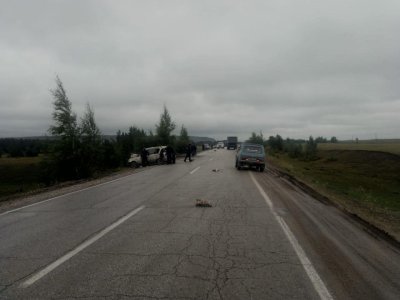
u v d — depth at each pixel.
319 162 52.03
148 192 12.62
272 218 8.22
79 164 25.48
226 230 7.03
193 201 10.56
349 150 58.81
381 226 7.86
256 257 5.36
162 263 5.07
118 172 24.50
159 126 47.06
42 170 26.25
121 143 42.19
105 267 4.91
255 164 22.77
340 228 7.54
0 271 4.81
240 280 4.45
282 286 4.29
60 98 25.25
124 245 5.98
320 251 5.75
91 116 26.64
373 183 28.14
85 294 4.04
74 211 9.25
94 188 14.35
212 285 4.29
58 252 5.65
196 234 6.71
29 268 4.91
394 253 5.83
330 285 4.36
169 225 7.46
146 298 3.92
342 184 24.27
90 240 6.33
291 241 6.27
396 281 4.57
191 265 4.98
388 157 46.53
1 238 6.63
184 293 4.05
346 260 5.34
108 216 8.48
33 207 10.10
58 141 25.52
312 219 8.33
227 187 13.92
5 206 10.59
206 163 30.00
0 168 51.66
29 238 6.56
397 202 17.53
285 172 23.14
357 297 4.05
